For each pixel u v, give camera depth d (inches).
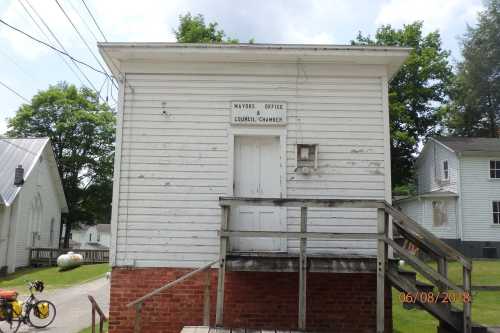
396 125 1397.6
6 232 1053.2
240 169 393.4
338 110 396.2
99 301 673.0
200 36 1248.8
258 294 374.9
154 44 383.9
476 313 575.2
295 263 338.6
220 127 393.7
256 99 396.2
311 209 385.4
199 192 386.6
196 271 339.3
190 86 397.7
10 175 1128.2
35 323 526.3
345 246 379.9
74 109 1668.3
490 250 1236.5
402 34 1505.9
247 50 384.8
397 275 325.1
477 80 1908.2
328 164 390.6
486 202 1254.9
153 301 374.0
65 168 1641.2
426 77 1450.5
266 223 387.9
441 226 1283.2
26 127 1641.2
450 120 1945.1
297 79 398.9
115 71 426.0
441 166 1363.2
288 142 392.8
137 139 391.9
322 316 373.4
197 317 372.2
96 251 1171.9
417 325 499.5
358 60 394.0
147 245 380.2
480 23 1955.0
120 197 385.4
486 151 1250.6
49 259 1151.6
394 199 1492.4
